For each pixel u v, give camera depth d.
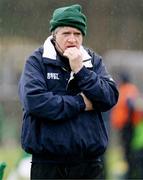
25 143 12.10
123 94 23.73
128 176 23.09
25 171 20.44
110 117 23.56
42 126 11.98
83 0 48.31
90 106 12.12
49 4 45.66
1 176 12.80
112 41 48.88
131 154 23.22
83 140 12.00
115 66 38.31
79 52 12.19
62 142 11.95
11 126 35.91
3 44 43.50
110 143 25.95
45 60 12.27
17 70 43.47
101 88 12.16
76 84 12.29
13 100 39.34
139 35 48.75
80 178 12.19
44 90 12.14
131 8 48.97
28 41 43.75
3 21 43.69
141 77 35.06
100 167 12.38
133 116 23.55
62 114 11.94
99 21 48.72
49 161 12.10
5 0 43.78
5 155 29.95
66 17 12.18
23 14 44.09
